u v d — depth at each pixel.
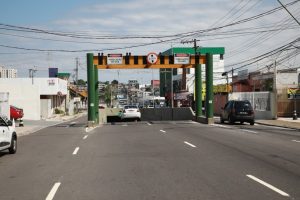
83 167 13.53
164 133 26.77
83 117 66.44
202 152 16.80
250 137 23.12
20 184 10.98
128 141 21.91
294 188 9.91
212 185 10.33
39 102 55.06
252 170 12.44
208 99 37.81
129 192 9.72
